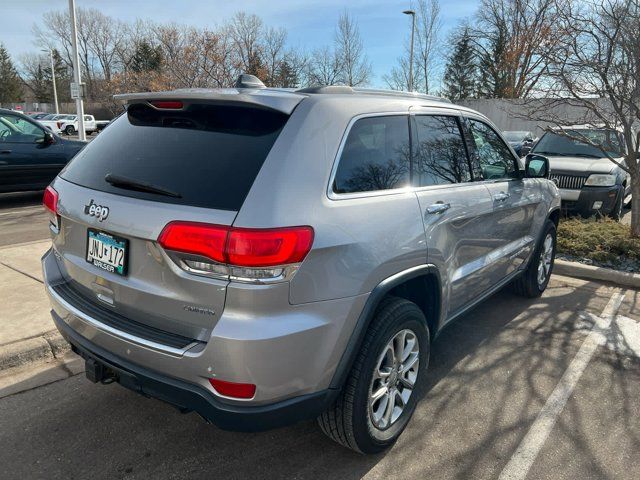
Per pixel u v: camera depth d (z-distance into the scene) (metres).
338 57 35.66
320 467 2.64
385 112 2.77
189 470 2.60
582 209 8.16
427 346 2.95
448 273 3.09
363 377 2.44
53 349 3.66
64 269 2.82
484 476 2.60
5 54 69.81
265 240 2.00
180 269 2.11
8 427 2.89
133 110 2.84
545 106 7.21
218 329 2.03
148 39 50.56
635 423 3.05
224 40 23.09
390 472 2.61
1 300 4.30
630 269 5.90
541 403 3.25
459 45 44.81
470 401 3.26
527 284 4.99
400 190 2.73
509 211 3.96
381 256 2.43
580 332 4.34
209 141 2.36
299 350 2.13
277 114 2.32
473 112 3.76
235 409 2.09
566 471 2.64
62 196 2.68
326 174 2.29
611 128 6.66
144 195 2.27
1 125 8.84
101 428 2.91
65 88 70.75
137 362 2.28
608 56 6.21
